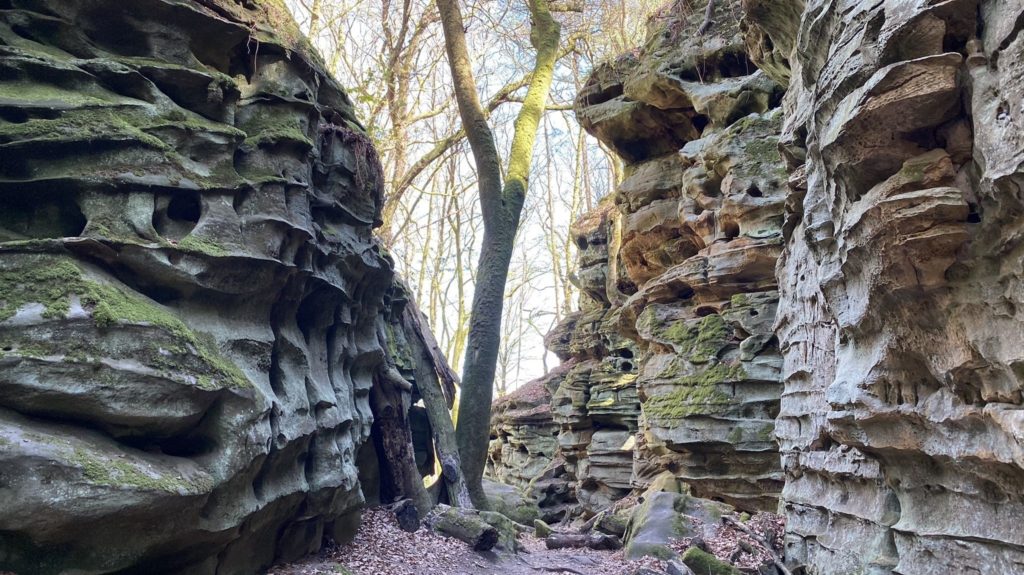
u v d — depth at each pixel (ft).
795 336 29.43
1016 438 13.91
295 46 27.20
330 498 26.12
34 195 18.06
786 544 29.14
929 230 15.40
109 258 18.03
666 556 33.30
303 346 25.81
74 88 19.49
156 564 17.53
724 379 41.75
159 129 20.16
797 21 30.78
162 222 19.95
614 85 56.39
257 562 22.77
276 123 24.85
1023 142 13.33
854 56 17.61
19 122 18.30
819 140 20.22
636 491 53.31
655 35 52.70
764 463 40.19
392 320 41.70
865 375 19.39
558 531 47.44
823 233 21.66
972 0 14.89
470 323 48.80
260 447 19.66
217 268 20.30
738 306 43.21
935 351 16.83
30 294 16.11
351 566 26.50
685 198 48.75
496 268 49.24
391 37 62.03
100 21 20.89
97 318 16.24
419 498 36.99
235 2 25.54
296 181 24.63
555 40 56.95
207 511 18.51
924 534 17.89
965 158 15.74
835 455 24.58
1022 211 13.78
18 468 14.33
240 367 20.48
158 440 17.87
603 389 63.67
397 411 37.50
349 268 29.78
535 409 83.15
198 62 22.57
